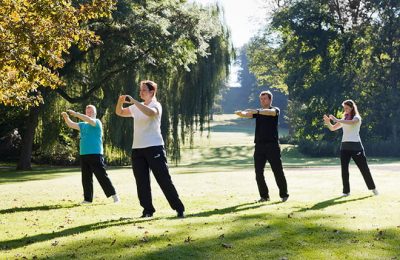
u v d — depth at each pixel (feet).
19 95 37.04
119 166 111.55
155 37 91.61
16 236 21.16
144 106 24.41
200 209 27.43
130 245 18.66
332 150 171.12
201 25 101.24
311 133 182.39
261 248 18.13
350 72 175.22
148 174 25.67
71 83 99.09
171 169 87.10
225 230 20.86
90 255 17.42
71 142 127.65
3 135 128.57
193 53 101.86
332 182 42.65
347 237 19.65
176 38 95.40
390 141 166.61
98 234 20.52
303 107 192.34
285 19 177.17
